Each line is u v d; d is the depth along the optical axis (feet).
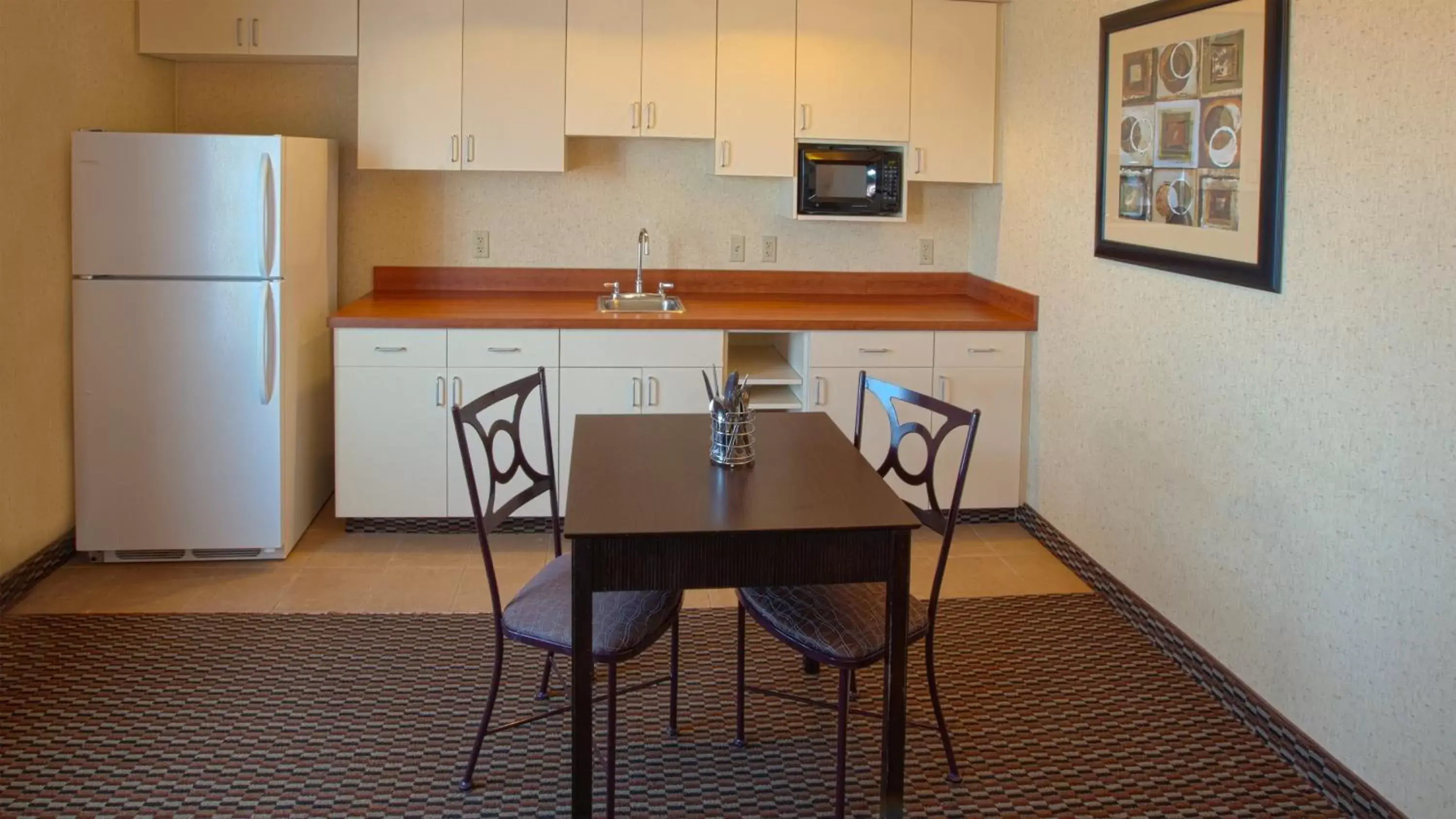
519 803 9.68
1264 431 10.80
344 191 17.56
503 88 16.40
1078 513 14.93
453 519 16.22
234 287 14.38
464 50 16.30
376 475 15.76
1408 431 8.89
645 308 17.26
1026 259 16.51
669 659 12.35
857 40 16.88
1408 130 8.84
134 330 14.34
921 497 16.53
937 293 18.70
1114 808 9.72
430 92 16.34
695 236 18.21
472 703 11.35
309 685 11.63
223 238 14.32
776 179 18.17
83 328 14.28
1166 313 12.56
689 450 10.46
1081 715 11.28
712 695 11.59
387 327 15.44
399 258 17.79
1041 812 9.66
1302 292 10.19
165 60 16.83
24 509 13.61
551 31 16.38
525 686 11.73
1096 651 12.72
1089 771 10.29
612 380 15.93
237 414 14.62
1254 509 10.99
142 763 10.10
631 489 9.21
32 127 13.41
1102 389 14.15
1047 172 15.69
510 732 10.82
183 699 11.27
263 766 10.12
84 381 14.37
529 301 17.28
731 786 10.00
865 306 17.49
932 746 10.69
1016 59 16.78
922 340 16.17
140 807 9.45
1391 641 9.11
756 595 9.95
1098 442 14.28
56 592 13.83
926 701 11.51
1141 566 13.28
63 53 13.97
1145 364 13.05
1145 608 13.12
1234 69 11.00
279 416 14.70
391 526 16.20
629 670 12.07
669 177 18.01
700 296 18.24
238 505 14.79
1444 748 8.53
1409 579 8.90
